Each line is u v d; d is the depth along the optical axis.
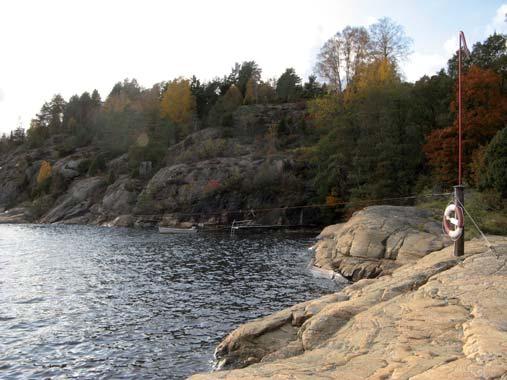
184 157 77.81
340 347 8.08
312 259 28.70
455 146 36.97
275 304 18.72
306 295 20.22
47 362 12.60
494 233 21.59
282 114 95.31
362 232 24.78
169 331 15.27
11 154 130.00
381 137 48.00
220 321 16.39
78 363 12.52
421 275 11.45
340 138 52.94
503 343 6.03
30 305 18.83
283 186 61.28
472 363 5.56
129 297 20.14
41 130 135.88
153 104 112.19
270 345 11.37
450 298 8.99
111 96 137.75
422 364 6.05
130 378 11.50
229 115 94.06
